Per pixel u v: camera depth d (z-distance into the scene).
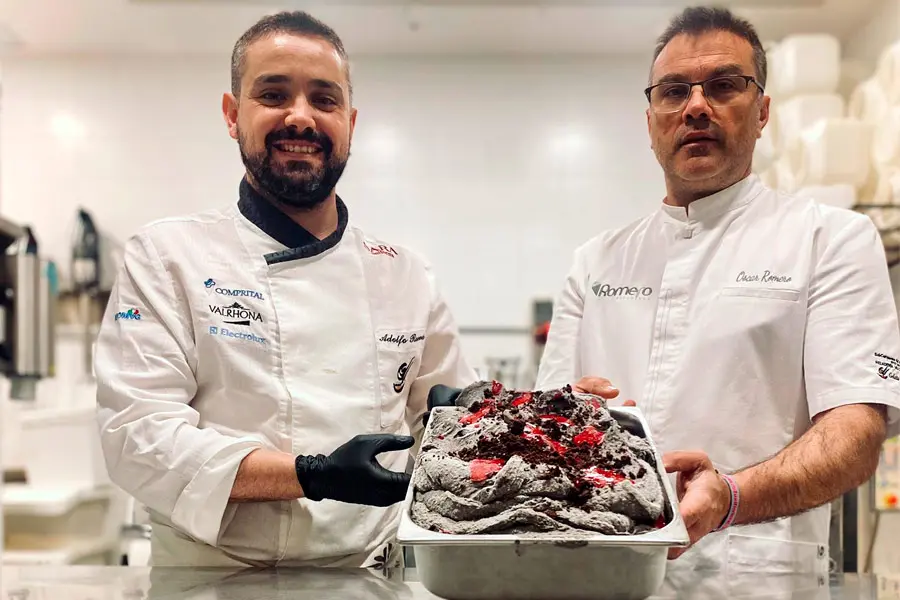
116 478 1.14
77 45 3.44
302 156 1.21
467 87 3.55
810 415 1.29
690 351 1.35
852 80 2.89
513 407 1.02
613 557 0.75
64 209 3.54
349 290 1.29
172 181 3.55
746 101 1.33
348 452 1.00
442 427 1.02
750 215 1.41
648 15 3.11
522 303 3.51
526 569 0.75
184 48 3.48
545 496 0.81
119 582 1.03
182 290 1.21
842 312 1.26
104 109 3.55
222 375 1.18
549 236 3.52
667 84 1.36
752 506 1.04
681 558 1.17
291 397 1.18
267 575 1.07
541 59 3.54
